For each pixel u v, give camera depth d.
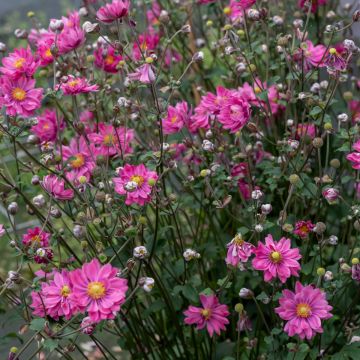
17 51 0.76
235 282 0.91
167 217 0.89
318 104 0.77
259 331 0.85
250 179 0.82
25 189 0.77
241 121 0.76
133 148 0.94
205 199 0.85
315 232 0.77
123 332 0.88
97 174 0.78
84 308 0.61
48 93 0.75
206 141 0.79
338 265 0.81
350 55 0.76
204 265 0.93
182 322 0.91
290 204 0.92
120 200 0.76
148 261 0.77
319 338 0.77
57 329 0.69
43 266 0.72
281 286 0.82
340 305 0.90
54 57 0.77
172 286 0.87
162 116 0.74
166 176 0.89
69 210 0.79
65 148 0.82
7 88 0.74
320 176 0.79
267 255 0.68
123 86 0.89
